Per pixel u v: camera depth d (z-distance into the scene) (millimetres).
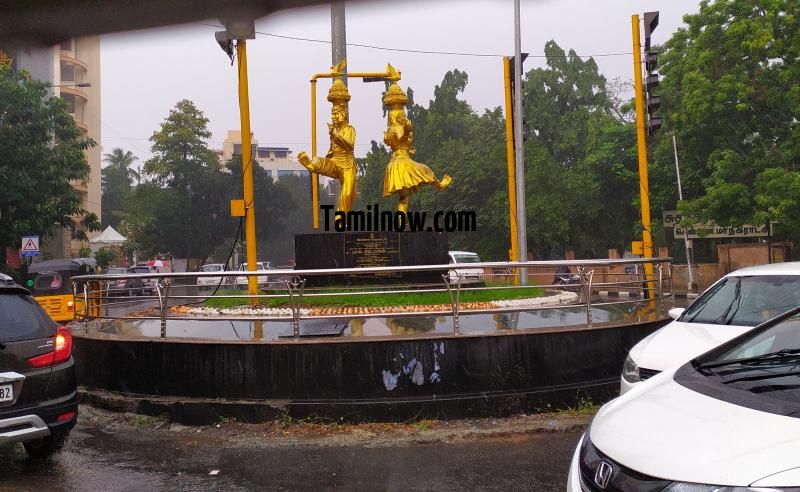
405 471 5297
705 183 23453
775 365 3600
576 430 6398
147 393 7098
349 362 6656
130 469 5441
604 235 36344
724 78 20375
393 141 11867
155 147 44844
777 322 4121
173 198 43562
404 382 6664
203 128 45562
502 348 6840
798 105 19375
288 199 48906
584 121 40500
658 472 2711
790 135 20469
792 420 2822
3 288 5449
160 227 43875
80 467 5512
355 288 10148
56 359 5500
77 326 9156
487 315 8695
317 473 5273
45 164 24422
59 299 17312
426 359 6707
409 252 11125
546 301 10383
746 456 2613
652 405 3277
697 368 3789
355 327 7949
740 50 20531
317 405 6590
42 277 17922
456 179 33969
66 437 5922
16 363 5207
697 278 28312
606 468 2938
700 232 24281
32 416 5203
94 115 46312
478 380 6770
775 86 20312
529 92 41719
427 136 40469
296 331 6848
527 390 6879
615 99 41844
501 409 6742
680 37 25625
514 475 5164
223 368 6805
